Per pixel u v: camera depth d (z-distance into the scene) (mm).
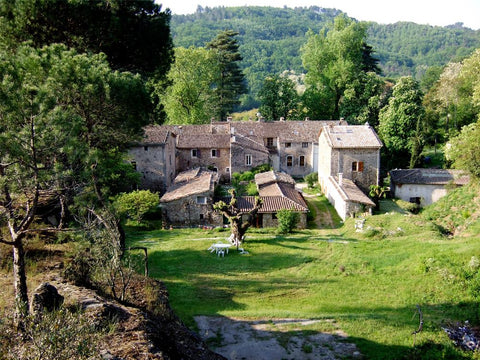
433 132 59000
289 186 39719
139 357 9578
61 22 24406
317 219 35281
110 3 26297
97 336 9477
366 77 60906
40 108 11586
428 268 20250
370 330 14875
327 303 18125
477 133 32562
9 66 12734
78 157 13023
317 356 13148
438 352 13453
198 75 63000
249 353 13234
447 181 40250
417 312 16688
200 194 33438
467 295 17688
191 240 29109
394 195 42250
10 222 12242
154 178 40750
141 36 27969
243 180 45531
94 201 16062
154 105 24562
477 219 29250
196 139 49094
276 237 29578
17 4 22844
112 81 20062
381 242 26094
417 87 51594
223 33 73125
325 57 64562
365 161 40594
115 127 21594
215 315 16188
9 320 9953
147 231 32750
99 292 14227
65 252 17859
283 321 15688
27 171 11508
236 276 21906
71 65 18031
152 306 14422
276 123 54406
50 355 7785
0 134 10961
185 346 12141
